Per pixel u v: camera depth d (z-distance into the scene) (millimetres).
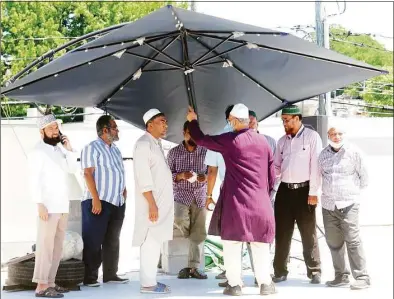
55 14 25641
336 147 7688
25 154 12516
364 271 7680
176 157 8500
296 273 9031
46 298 7188
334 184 7680
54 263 7391
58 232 7371
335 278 7891
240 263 7281
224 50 7594
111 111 8625
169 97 8539
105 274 8281
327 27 13711
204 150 8500
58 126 7379
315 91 8156
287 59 7516
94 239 7973
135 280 8633
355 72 7430
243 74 8016
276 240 8133
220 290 7645
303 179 7934
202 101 8578
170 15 6293
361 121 18219
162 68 8008
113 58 7422
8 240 12703
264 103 8562
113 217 8141
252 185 7027
